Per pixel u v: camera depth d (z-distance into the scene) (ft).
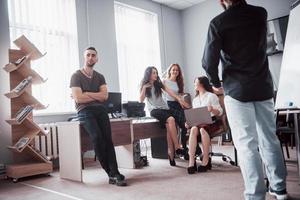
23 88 10.46
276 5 16.98
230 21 5.03
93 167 11.87
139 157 11.21
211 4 20.12
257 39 5.05
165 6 20.76
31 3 13.26
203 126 9.85
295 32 7.88
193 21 21.18
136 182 8.50
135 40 18.52
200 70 20.77
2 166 10.72
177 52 21.34
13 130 11.04
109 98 11.39
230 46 5.09
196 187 7.48
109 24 16.49
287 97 7.35
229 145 16.63
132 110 11.90
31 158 11.36
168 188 7.57
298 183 7.27
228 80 5.18
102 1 16.21
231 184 7.55
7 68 10.67
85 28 15.28
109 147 8.62
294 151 12.53
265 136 5.63
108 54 16.25
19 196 7.70
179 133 11.87
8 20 11.90
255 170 4.79
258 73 5.02
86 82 9.44
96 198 7.03
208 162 9.61
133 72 18.11
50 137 12.36
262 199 4.75
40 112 12.97
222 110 10.27
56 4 14.25
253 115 5.09
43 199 7.21
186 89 21.45
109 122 8.93
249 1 18.06
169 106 12.12
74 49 14.83
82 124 9.04
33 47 10.89
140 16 19.07
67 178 9.56
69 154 9.46
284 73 7.89
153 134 11.89
